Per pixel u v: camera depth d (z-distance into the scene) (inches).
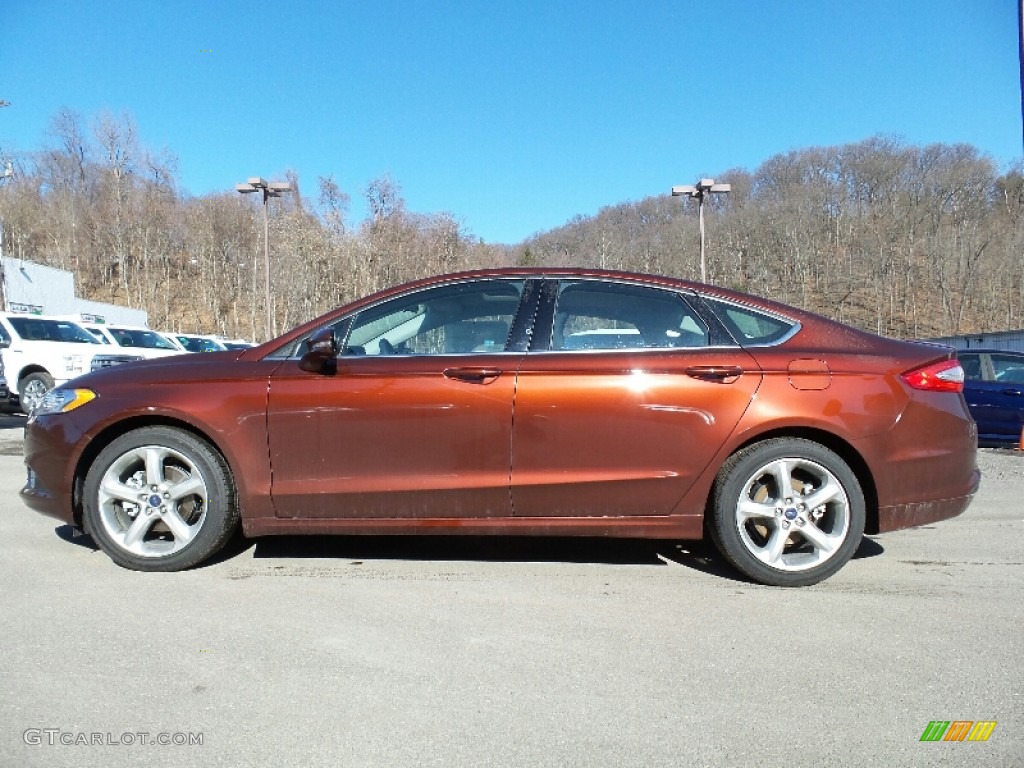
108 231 2615.7
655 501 140.1
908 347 147.1
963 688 100.1
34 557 155.1
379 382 140.6
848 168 3107.8
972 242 2630.4
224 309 2568.9
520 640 115.6
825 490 139.5
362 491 140.6
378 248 1977.1
